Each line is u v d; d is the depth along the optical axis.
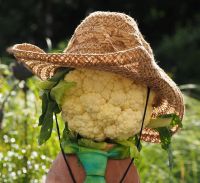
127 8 25.09
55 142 6.94
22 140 7.26
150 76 4.25
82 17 25.77
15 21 24.16
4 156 6.70
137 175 4.52
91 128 4.34
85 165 4.34
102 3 25.45
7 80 8.44
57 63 4.17
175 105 4.62
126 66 4.18
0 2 24.73
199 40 20.70
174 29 24.73
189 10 24.73
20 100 8.61
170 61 20.11
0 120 7.11
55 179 4.41
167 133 4.66
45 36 25.08
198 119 8.94
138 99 4.37
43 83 4.40
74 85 4.32
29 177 6.52
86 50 4.36
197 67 19.66
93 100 4.29
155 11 24.84
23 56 4.23
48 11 25.38
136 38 4.42
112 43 4.38
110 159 4.39
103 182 4.32
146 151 7.88
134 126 4.38
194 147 8.27
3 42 23.61
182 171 7.59
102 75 4.32
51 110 4.44
